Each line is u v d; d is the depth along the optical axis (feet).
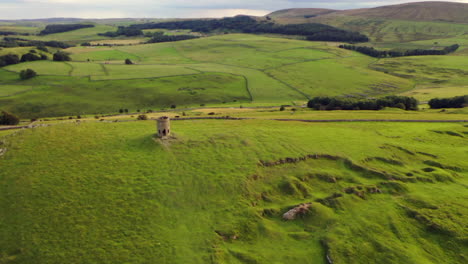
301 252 108.47
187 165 155.33
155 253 106.11
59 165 151.02
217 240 112.16
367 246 108.58
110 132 192.13
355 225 118.73
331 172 155.22
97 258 104.58
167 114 364.79
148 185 139.44
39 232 114.01
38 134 180.24
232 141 182.09
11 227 116.06
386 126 245.65
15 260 103.86
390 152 180.14
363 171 156.46
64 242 110.42
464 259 103.76
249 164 156.76
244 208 127.75
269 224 121.19
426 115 294.66
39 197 130.11
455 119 271.08
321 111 347.97
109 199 130.21
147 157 161.58
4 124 284.00
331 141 193.36
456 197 134.92
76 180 140.77
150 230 116.16
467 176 159.02
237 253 107.34
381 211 126.62
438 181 151.74
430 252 106.93
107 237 112.57
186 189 138.31
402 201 133.69
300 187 143.13
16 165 150.10
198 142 179.42
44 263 102.83
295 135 202.59
